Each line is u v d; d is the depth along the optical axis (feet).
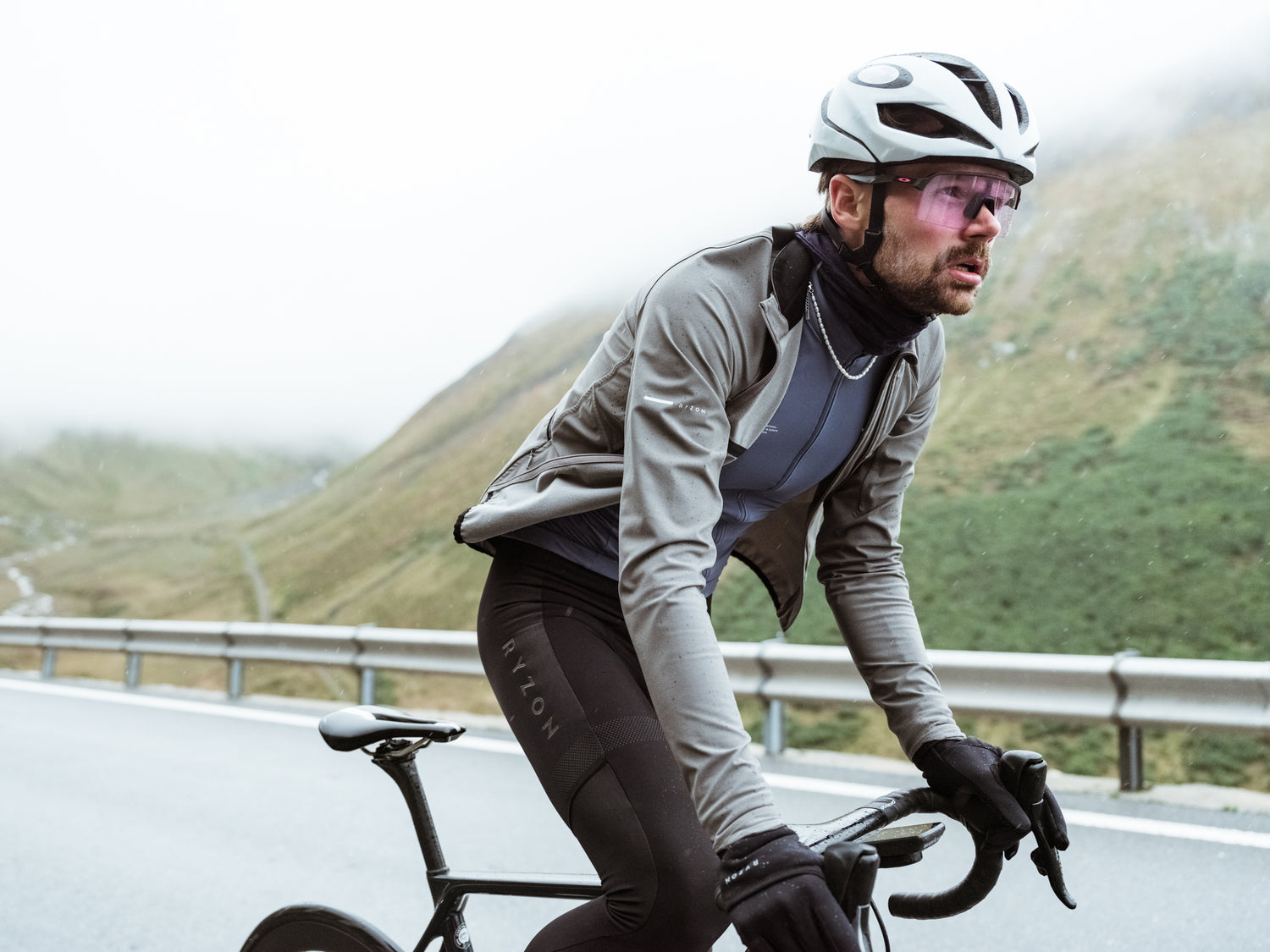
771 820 4.14
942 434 82.99
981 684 17.98
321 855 14.99
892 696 5.73
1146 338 91.09
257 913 12.88
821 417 5.41
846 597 6.03
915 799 4.92
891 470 5.99
